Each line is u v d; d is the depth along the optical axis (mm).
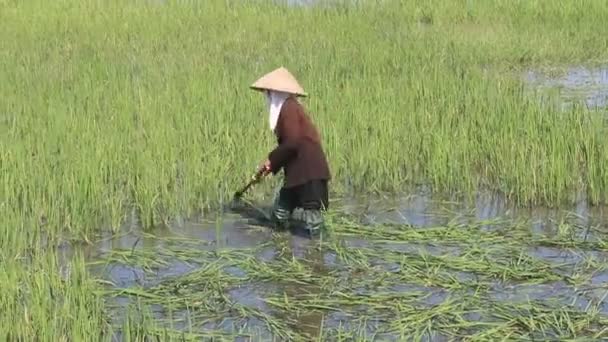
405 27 29844
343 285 11469
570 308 10680
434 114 17547
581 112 16625
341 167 15633
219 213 14336
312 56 24188
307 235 13367
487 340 9883
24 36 27172
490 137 16188
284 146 12906
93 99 18828
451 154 15539
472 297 10969
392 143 15961
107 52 25156
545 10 32125
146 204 13734
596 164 14859
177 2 32844
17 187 13680
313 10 32250
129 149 15203
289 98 13016
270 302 10914
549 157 15164
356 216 14164
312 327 10297
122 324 10141
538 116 16578
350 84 20078
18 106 18500
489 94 19062
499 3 32938
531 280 11539
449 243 12922
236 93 18859
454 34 28641
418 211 14430
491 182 15641
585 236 13117
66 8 31312
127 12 31016
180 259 12383
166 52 25344
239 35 27891
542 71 24469
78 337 9281
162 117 16797
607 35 28859
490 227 13641
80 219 13242
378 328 10211
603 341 9867
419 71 21766
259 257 12516
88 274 10992
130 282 11586
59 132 15922
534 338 9953
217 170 14844
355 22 30031
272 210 13961
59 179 13891
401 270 11852
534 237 13109
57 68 22875
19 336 9594
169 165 14812
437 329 10180
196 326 10266
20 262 11820
